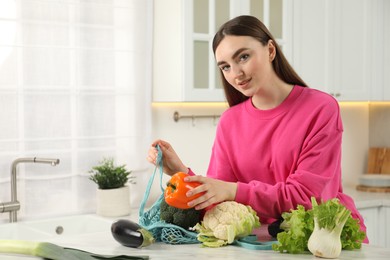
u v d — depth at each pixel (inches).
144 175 135.8
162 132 140.9
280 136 79.7
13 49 119.0
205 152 147.7
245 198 72.4
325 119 76.8
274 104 81.7
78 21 125.6
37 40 121.3
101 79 129.0
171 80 131.9
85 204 128.4
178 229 69.5
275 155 79.9
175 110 142.6
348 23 154.7
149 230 69.7
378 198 152.5
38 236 111.1
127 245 67.3
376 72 160.7
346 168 176.1
